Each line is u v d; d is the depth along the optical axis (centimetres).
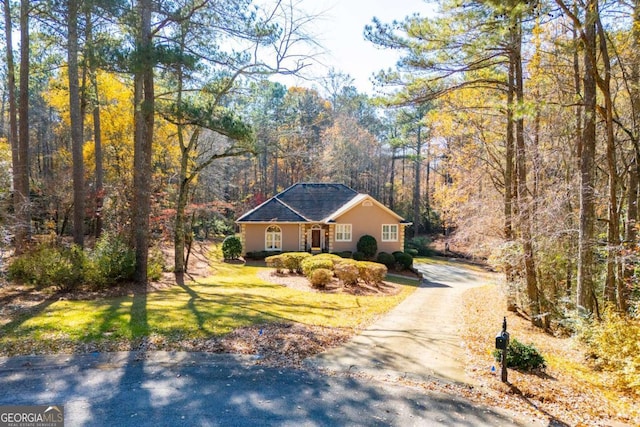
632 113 1133
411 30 1107
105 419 496
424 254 3700
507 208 1385
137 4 1250
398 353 802
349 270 1698
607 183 1430
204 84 1423
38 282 1201
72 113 1375
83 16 1323
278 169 4669
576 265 1299
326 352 785
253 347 780
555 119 1338
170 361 695
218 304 1123
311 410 545
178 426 488
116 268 1305
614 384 727
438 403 585
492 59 1258
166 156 2675
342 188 2980
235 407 543
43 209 2338
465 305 1517
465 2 1023
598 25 955
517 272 1392
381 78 1235
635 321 788
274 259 2005
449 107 1677
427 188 4484
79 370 642
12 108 1584
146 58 1167
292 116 4256
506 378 668
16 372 626
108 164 2534
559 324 1166
